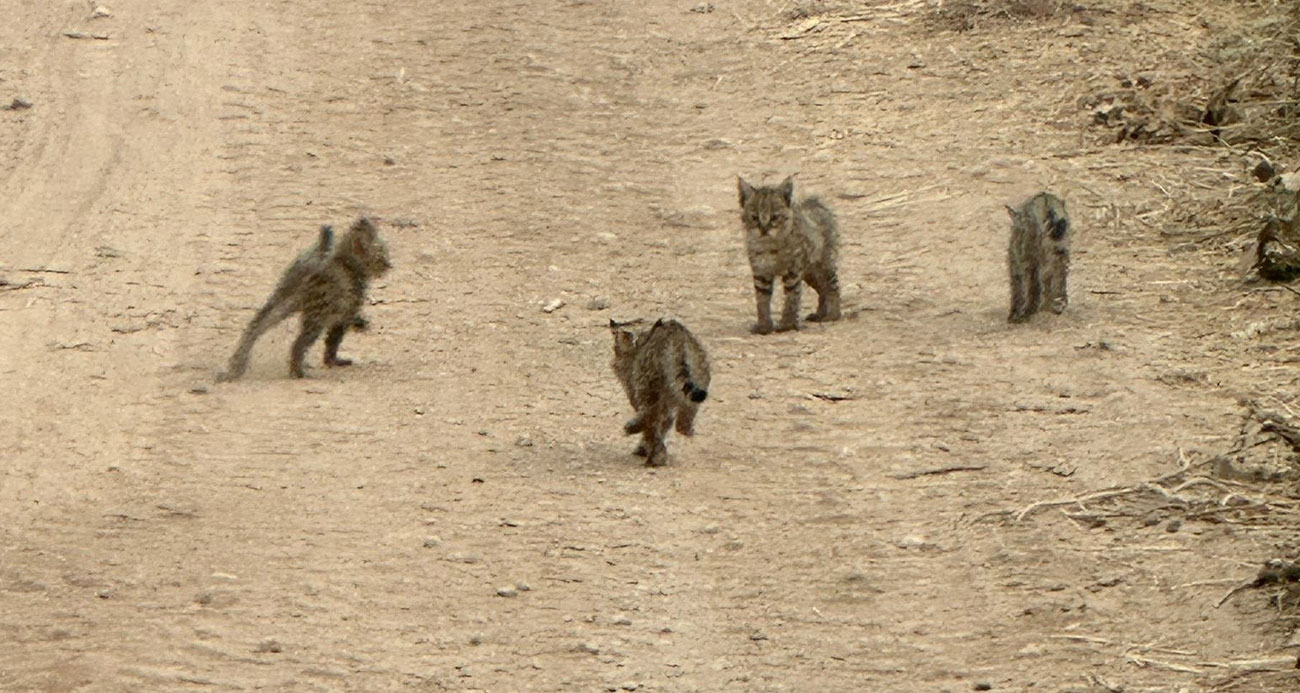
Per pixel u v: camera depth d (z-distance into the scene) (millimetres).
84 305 17875
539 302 17797
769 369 15688
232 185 21453
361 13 27750
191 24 27266
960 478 13258
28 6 28000
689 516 12781
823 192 20719
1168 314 16500
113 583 11953
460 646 10977
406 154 22375
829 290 16891
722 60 25266
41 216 20469
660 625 11242
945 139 21938
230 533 12734
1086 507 12586
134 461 14203
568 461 13875
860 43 25328
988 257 18438
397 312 17656
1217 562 11656
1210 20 24922
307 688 10477
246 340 16016
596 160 22016
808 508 12875
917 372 15391
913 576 11781
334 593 11711
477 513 12898
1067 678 10375
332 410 15148
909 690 10344
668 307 17594
